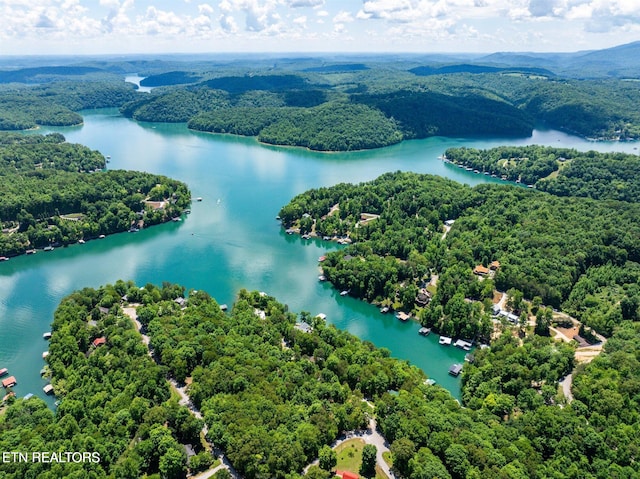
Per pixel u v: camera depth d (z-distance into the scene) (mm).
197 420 154125
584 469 139750
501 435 149875
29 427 154000
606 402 162625
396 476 139500
